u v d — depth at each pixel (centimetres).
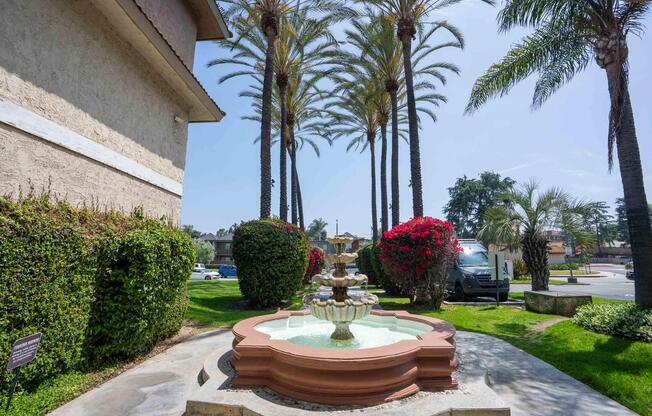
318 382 353
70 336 438
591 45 812
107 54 609
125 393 414
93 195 576
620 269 5153
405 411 326
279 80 1877
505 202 1502
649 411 367
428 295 1030
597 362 511
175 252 629
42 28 469
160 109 806
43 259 396
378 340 538
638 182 692
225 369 456
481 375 439
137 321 517
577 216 1359
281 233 1072
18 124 429
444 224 1012
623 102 715
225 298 1255
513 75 938
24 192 439
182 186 923
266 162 1391
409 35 1522
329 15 1577
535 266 1370
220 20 1054
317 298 516
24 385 383
